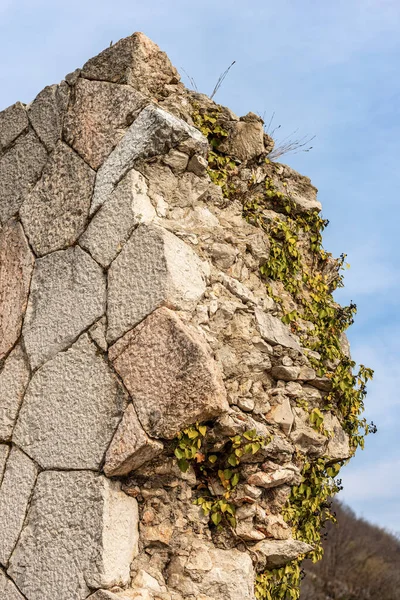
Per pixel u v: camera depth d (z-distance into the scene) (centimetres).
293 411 421
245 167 456
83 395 376
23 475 383
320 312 468
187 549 375
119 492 362
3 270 432
